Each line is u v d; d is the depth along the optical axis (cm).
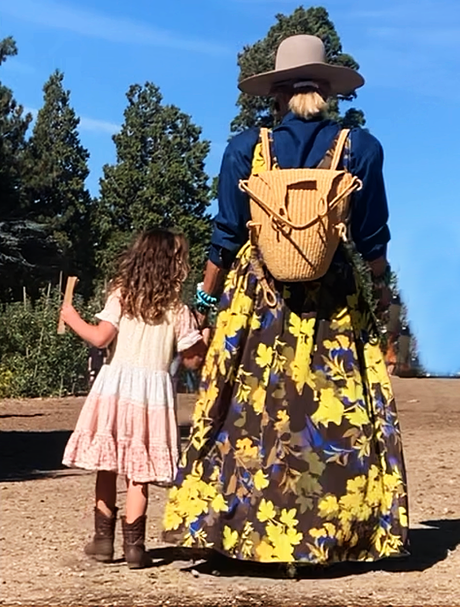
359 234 362
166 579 356
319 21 3155
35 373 1634
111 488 383
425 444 812
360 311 363
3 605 325
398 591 341
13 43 2755
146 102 4322
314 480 347
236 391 356
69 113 4291
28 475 666
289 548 345
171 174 4219
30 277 2953
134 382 377
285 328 354
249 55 3055
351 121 2953
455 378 1905
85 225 4122
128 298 379
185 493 357
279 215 342
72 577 359
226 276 370
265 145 358
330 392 353
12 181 3034
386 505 357
